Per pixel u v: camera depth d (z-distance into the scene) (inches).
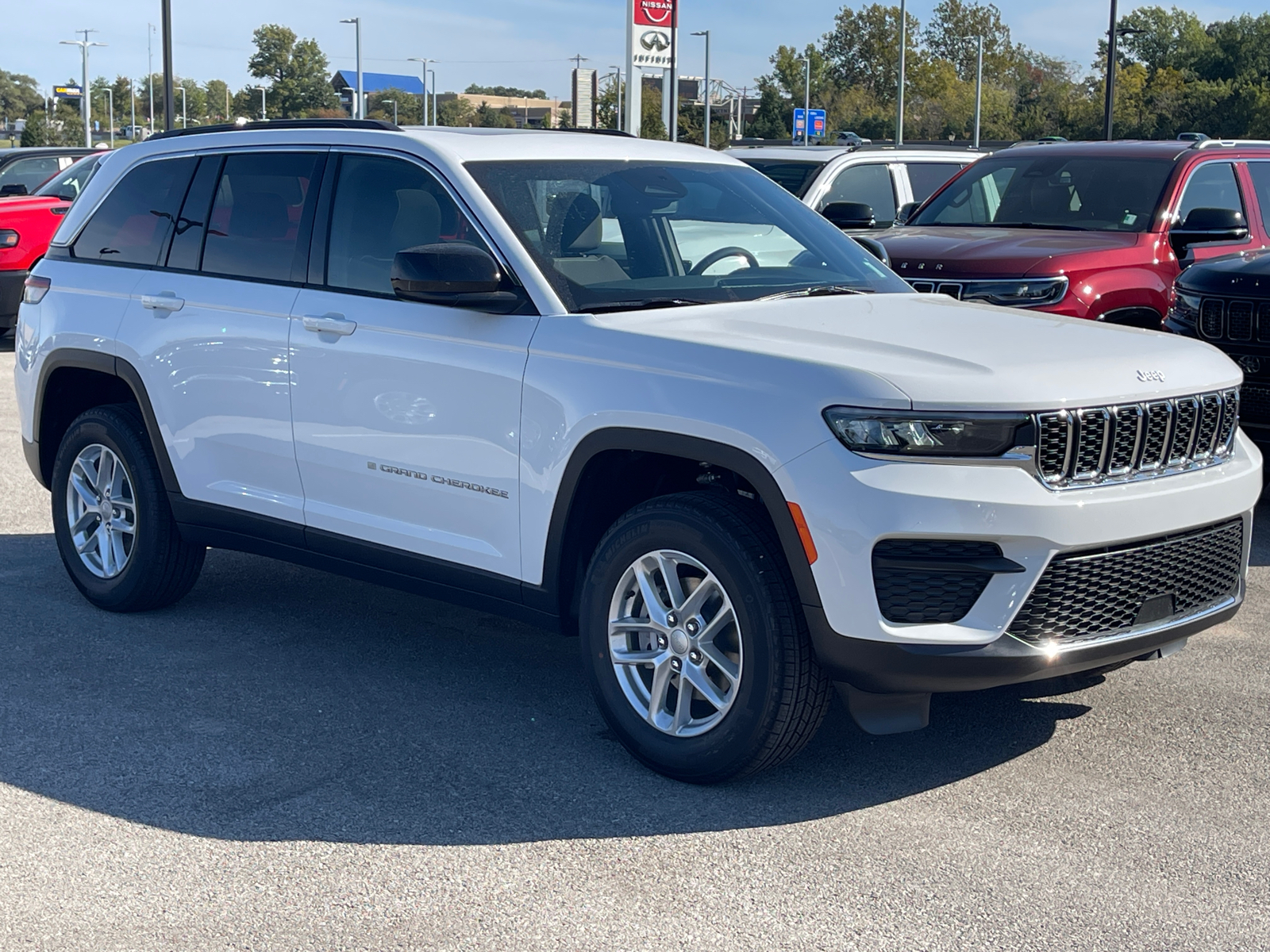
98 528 229.3
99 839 146.1
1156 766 167.3
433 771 164.6
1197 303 292.7
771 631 150.0
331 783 160.9
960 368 149.4
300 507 199.0
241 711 183.8
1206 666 203.5
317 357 192.1
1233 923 129.8
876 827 150.2
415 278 168.7
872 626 144.7
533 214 182.4
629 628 164.4
